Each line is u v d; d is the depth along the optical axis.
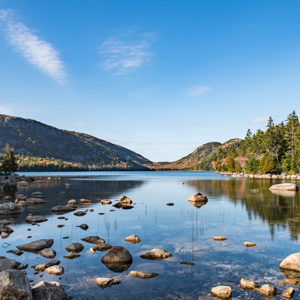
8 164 97.00
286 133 99.31
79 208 25.77
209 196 34.59
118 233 15.70
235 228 16.48
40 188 51.62
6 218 20.77
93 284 8.89
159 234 15.31
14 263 10.54
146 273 9.57
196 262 10.77
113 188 51.94
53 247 13.09
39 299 7.34
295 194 34.94
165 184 64.75
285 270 9.88
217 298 7.86
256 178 81.88
